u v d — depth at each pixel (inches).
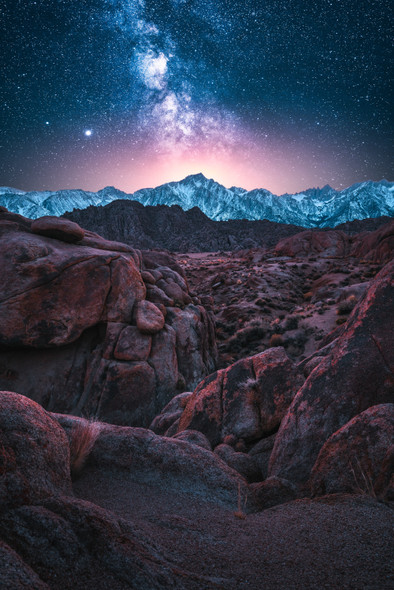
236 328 1184.8
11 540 85.1
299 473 193.2
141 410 605.0
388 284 230.2
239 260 2672.2
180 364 702.5
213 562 97.8
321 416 205.2
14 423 117.6
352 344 219.9
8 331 575.5
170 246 6127.0
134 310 671.8
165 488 166.6
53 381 597.9
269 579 89.7
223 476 178.1
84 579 80.3
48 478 114.2
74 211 6939.0
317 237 2496.3
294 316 1078.4
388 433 160.6
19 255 604.7
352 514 126.6
